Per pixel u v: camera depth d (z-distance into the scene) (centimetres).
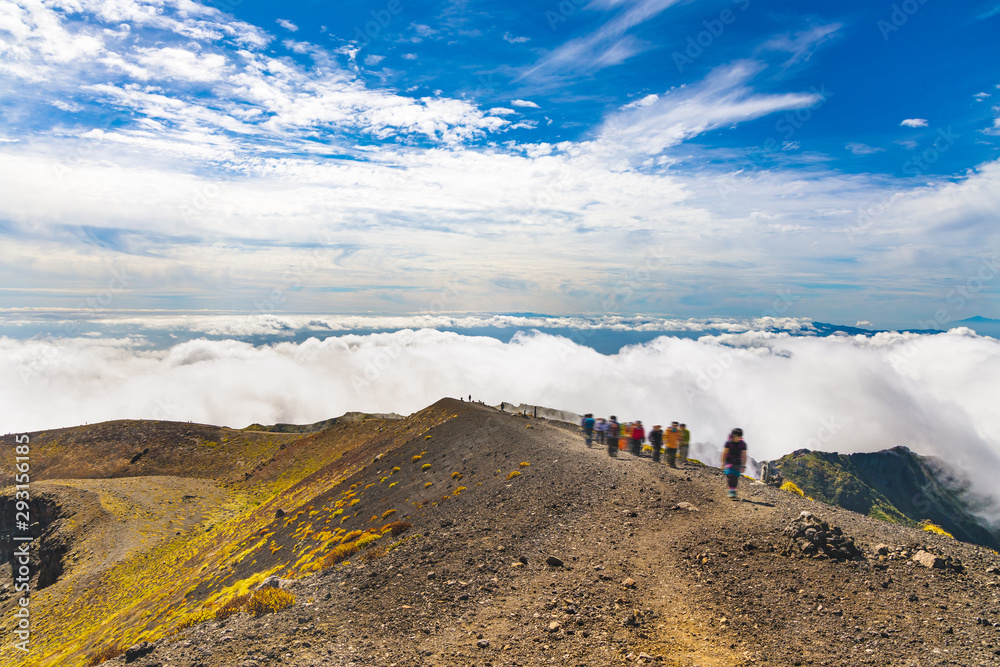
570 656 966
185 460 15238
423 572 1423
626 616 1120
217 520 10175
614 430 2984
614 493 2075
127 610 5247
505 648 1002
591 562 1432
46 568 8875
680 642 1020
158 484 12375
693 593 1230
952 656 905
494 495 2394
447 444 4688
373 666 938
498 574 1376
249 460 14688
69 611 6556
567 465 2662
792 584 1227
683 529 1638
